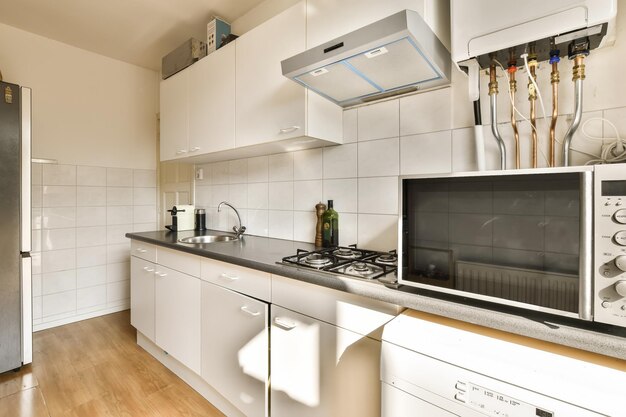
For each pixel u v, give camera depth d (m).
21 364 1.89
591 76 1.03
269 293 1.28
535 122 1.10
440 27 1.18
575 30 0.83
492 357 0.68
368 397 0.99
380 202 1.54
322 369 1.11
